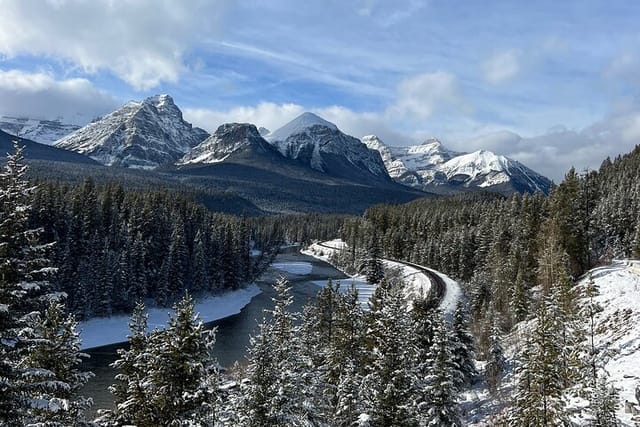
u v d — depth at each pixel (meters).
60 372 19.48
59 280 73.19
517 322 58.22
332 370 29.86
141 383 17.58
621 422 24.92
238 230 123.38
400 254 141.75
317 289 113.00
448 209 173.75
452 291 81.56
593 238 78.81
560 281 47.16
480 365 48.94
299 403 20.80
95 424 17.08
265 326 21.72
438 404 27.52
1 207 14.20
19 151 14.52
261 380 20.42
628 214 86.38
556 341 25.19
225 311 93.06
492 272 80.88
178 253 92.81
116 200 110.00
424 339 34.19
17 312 14.21
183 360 17.23
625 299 46.16
